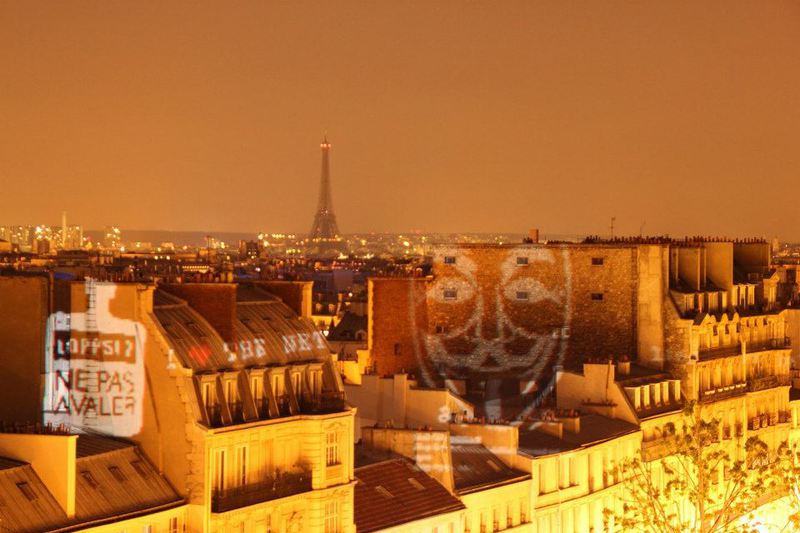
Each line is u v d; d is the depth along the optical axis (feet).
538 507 562.66
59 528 377.09
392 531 485.97
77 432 439.63
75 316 445.37
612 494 621.72
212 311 458.91
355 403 598.75
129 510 404.16
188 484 426.51
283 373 471.21
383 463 519.60
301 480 464.24
